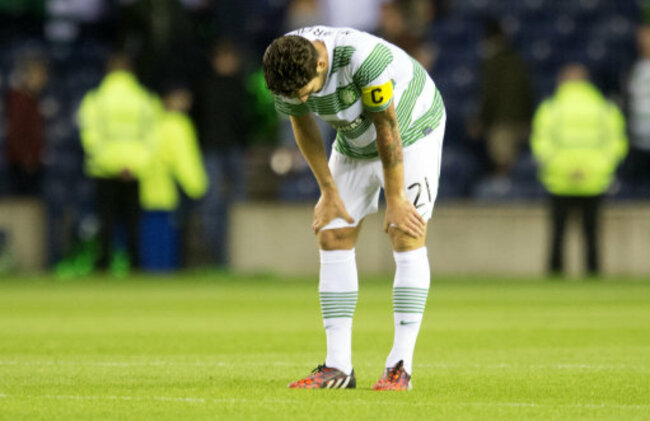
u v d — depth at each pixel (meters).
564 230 61.81
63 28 76.62
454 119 72.25
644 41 67.69
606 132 60.72
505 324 36.72
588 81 74.06
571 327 35.56
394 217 20.64
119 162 61.12
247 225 65.50
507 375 23.61
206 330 34.97
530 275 63.94
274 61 19.20
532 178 66.81
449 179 68.56
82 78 74.00
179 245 65.12
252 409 18.28
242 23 77.19
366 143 20.69
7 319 39.00
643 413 18.20
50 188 68.62
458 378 23.05
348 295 21.28
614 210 63.41
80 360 26.78
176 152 63.56
